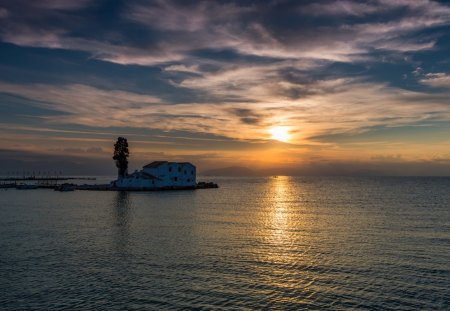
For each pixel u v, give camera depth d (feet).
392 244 153.28
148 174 517.14
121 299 93.86
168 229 191.11
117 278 109.09
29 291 99.04
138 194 444.14
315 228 196.03
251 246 150.51
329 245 152.15
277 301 92.79
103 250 142.72
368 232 182.39
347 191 581.94
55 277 110.22
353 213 266.98
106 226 200.54
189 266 121.19
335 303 91.56
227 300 93.40
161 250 143.02
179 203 335.67
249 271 116.16
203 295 96.48
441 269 117.08
